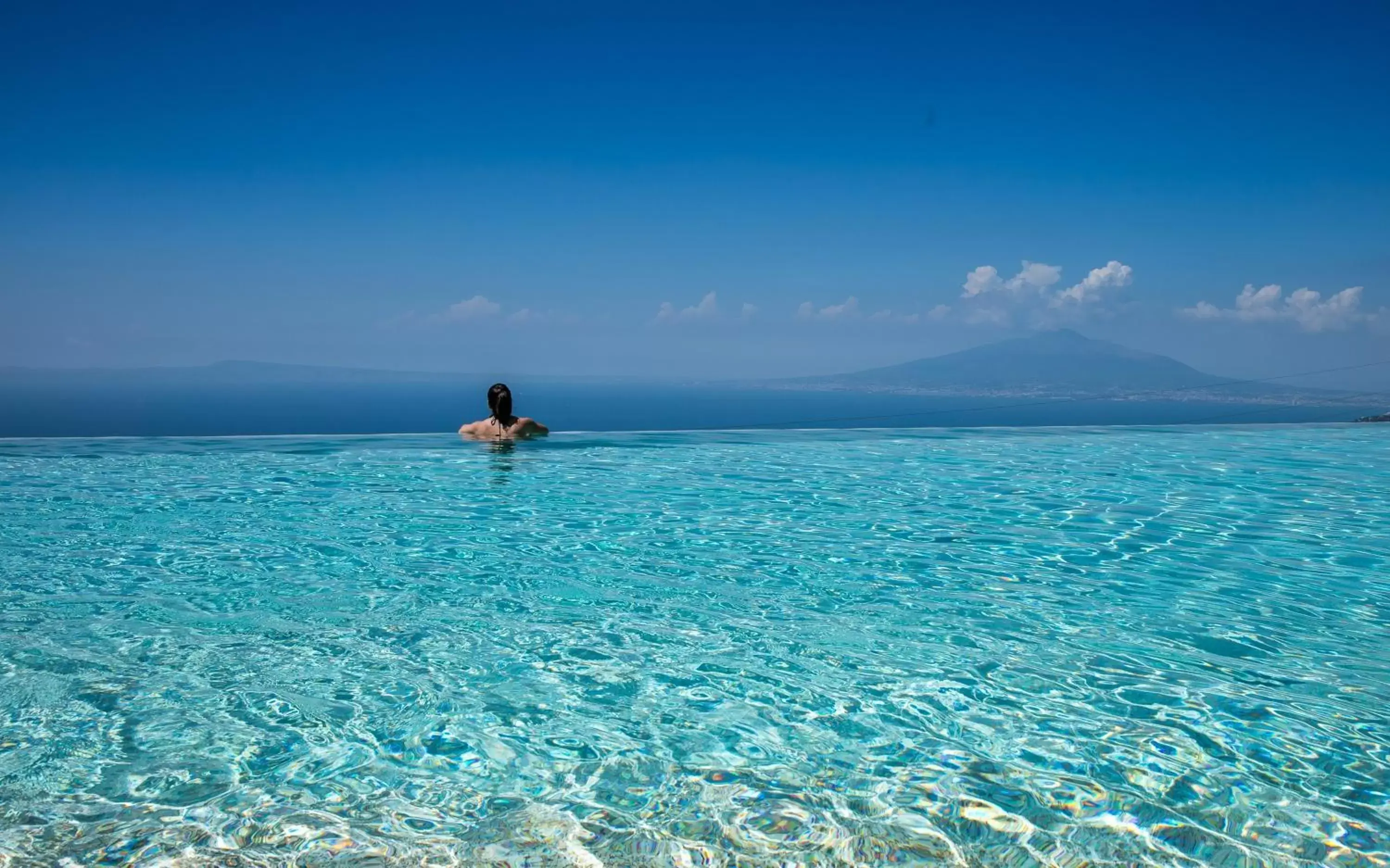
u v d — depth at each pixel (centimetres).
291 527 413
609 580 320
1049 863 131
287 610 273
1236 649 244
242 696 199
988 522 446
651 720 189
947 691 209
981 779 161
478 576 324
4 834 136
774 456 729
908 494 538
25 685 204
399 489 536
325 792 152
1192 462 710
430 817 144
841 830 141
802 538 403
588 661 228
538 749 172
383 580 315
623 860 131
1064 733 183
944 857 132
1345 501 516
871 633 257
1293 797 154
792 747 175
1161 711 196
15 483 536
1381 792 156
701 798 152
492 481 577
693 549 376
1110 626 266
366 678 213
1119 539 403
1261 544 395
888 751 173
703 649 240
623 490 547
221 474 582
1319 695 207
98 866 127
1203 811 149
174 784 154
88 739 174
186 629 252
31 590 294
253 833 137
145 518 430
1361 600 297
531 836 138
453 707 194
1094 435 921
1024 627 264
